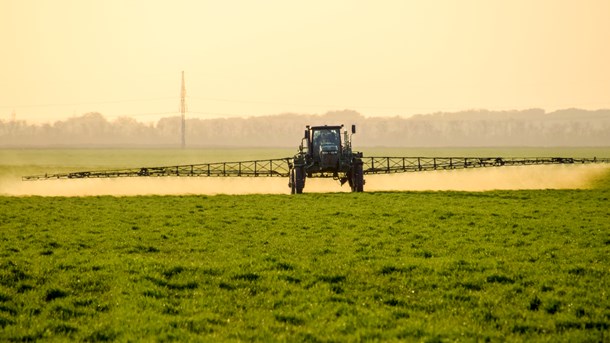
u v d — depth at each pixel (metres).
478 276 38.53
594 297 33.88
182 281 38.12
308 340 27.41
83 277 38.94
